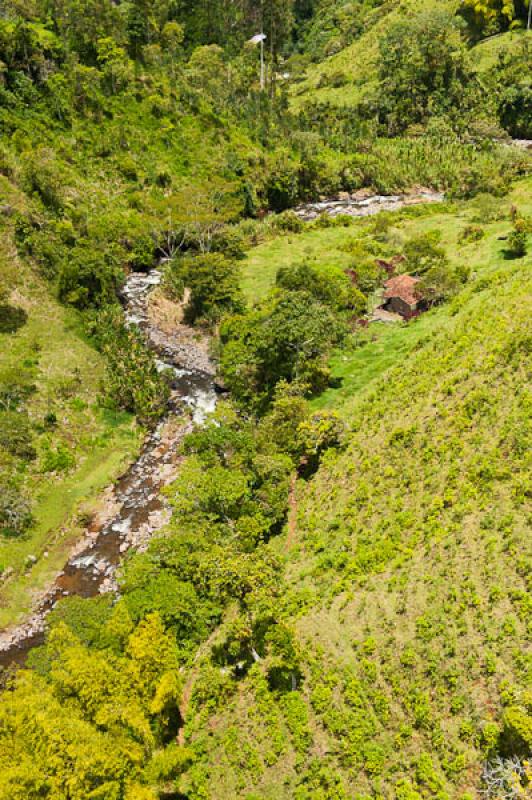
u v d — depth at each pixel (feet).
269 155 407.64
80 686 93.09
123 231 309.01
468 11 528.22
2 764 76.74
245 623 119.55
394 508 136.26
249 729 108.58
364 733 99.14
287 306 197.57
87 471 184.75
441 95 471.21
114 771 82.33
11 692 92.53
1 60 330.75
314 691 107.76
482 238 272.10
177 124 389.39
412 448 146.61
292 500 158.71
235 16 602.03
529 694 88.43
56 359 215.31
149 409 205.05
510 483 123.13
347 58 598.34
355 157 428.15
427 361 172.86
